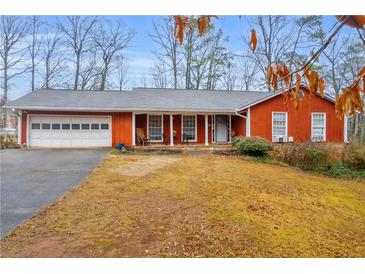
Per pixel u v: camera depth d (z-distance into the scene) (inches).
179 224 178.4
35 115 574.9
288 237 173.3
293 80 63.1
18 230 163.5
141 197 233.9
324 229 193.0
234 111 601.6
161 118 641.0
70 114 584.7
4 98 1022.4
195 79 1034.7
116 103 601.0
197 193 249.9
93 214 192.1
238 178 321.1
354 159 415.8
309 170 408.8
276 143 539.5
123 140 599.5
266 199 247.1
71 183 279.7
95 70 1156.5
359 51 608.4
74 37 1115.3
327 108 596.7
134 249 144.3
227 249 150.6
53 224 173.5
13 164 388.5
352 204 256.5
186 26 53.7
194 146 582.2
